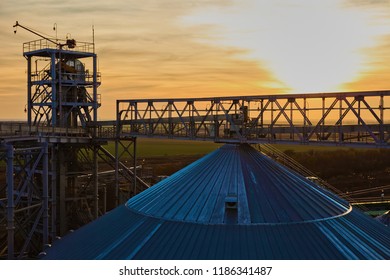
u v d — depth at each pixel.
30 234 52.81
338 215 33.22
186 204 33.25
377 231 33.66
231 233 29.45
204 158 39.97
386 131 41.44
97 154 69.50
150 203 35.41
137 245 30.12
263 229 29.77
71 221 66.69
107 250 30.84
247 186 34.03
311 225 30.83
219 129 55.53
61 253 34.00
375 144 42.09
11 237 45.53
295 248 28.38
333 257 27.97
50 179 64.50
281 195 33.59
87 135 69.12
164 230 30.95
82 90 70.06
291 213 31.64
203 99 56.34
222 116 54.19
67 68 67.44
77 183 68.38
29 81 70.31
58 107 68.06
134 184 71.81
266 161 38.53
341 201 37.34
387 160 174.62
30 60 70.19
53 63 66.12
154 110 64.38
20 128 51.03
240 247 28.19
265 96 49.22
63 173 63.66
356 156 177.50
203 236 29.44
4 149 45.94
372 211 78.38
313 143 46.50
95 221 39.00
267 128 49.41
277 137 49.03
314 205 33.44
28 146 58.25
